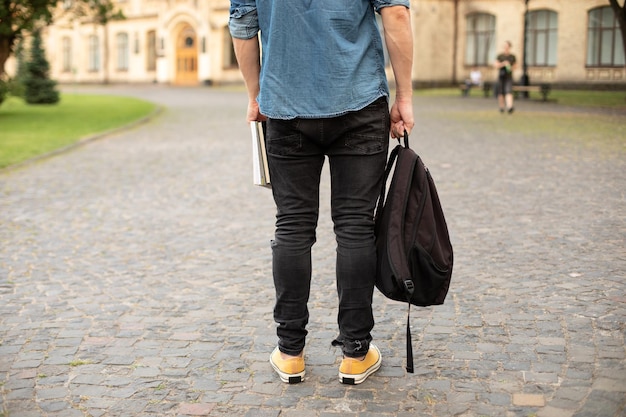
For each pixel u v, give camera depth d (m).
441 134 13.92
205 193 8.46
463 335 3.73
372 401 3.01
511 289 4.50
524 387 3.08
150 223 6.90
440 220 3.09
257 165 3.22
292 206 3.13
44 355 3.59
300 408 2.97
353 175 3.03
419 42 34.91
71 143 13.69
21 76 26.70
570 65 33.12
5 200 8.17
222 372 3.36
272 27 2.95
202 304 4.41
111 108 24.31
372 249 3.09
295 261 3.13
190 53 46.12
